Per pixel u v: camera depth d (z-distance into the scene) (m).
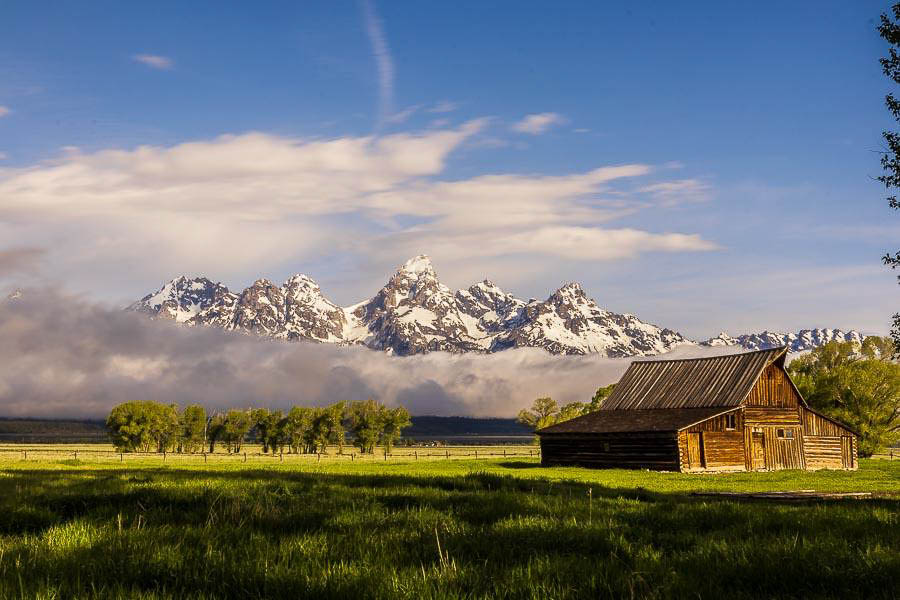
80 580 7.43
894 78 29.83
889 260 29.53
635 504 15.62
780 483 46.22
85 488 17.83
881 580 7.52
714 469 67.75
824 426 76.75
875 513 13.34
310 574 7.52
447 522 11.42
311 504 13.77
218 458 123.88
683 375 79.19
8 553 8.68
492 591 7.03
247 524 11.15
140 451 170.50
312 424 186.88
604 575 7.64
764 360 73.56
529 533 10.24
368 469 56.50
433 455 158.88
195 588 7.23
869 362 94.06
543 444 77.31
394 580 7.16
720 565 8.21
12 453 148.12
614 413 78.38
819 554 8.58
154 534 9.95
